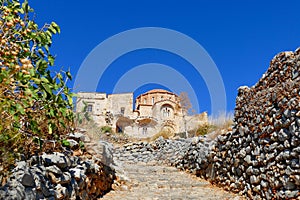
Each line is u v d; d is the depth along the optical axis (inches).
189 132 582.9
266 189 182.1
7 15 129.4
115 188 251.4
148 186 277.7
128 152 539.2
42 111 137.0
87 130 240.1
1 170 103.6
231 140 246.7
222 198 219.1
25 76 112.5
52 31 147.2
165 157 482.0
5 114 116.0
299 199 149.9
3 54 117.9
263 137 192.4
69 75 140.6
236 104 252.1
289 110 162.1
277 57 192.1
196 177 324.2
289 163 158.9
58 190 133.9
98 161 218.7
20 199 101.4
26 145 134.6
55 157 143.9
